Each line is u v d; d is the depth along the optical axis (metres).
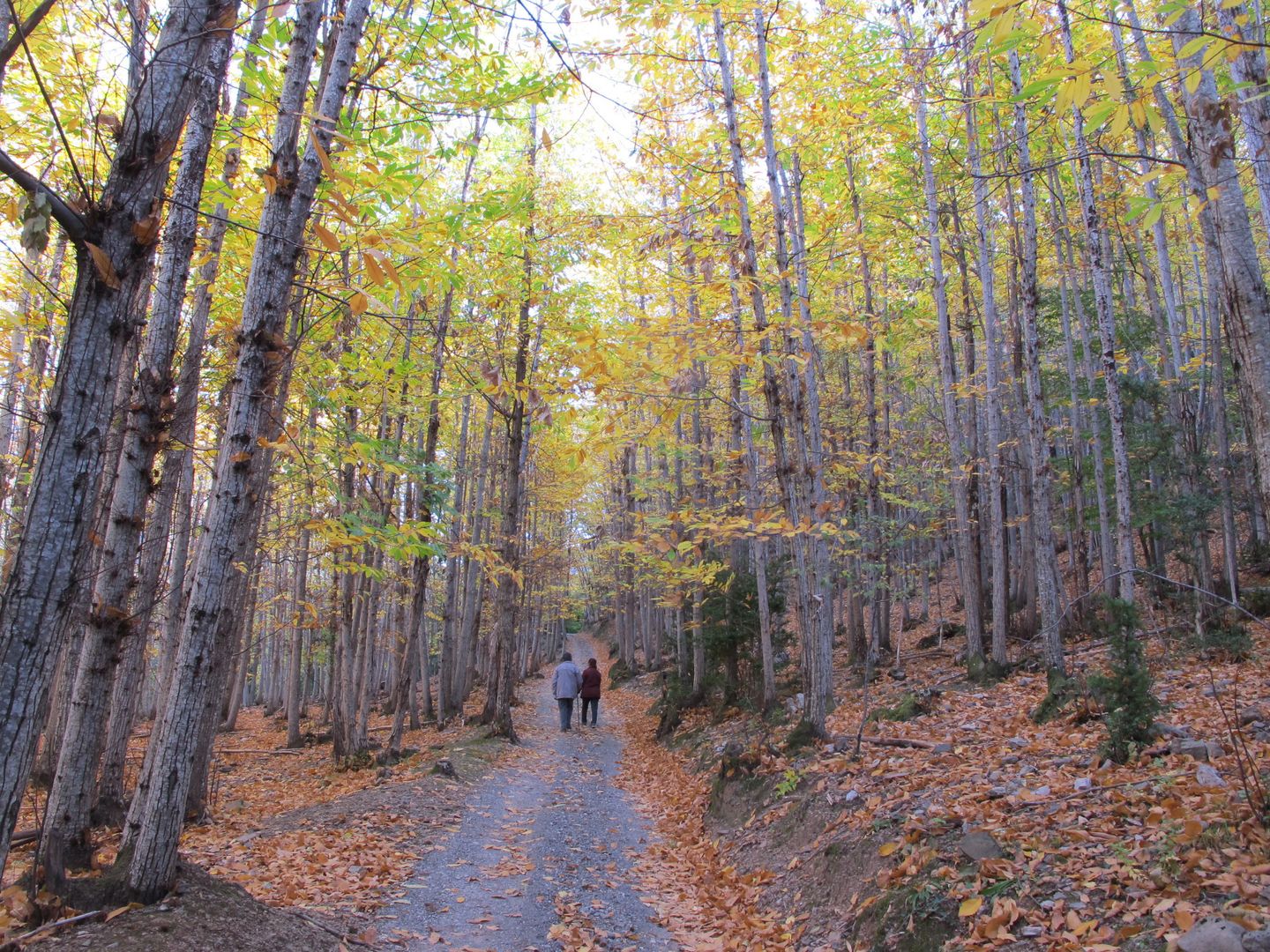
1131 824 3.79
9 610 2.07
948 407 11.48
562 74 5.47
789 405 8.68
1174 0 2.35
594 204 12.45
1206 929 2.67
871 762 6.45
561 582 32.38
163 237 4.49
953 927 3.48
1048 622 8.93
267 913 3.98
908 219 12.82
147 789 3.85
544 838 7.20
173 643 7.78
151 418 4.56
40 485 2.14
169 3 2.57
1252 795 3.41
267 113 5.82
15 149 6.05
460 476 17.09
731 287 7.27
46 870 3.55
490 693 14.77
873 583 10.48
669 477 17.19
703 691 14.92
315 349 7.29
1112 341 8.92
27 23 1.84
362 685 12.69
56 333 8.56
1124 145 11.14
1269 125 3.92
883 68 9.57
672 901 5.73
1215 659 8.23
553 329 10.55
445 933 4.66
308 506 10.08
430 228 5.57
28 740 2.06
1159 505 10.48
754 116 8.78
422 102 5.57
